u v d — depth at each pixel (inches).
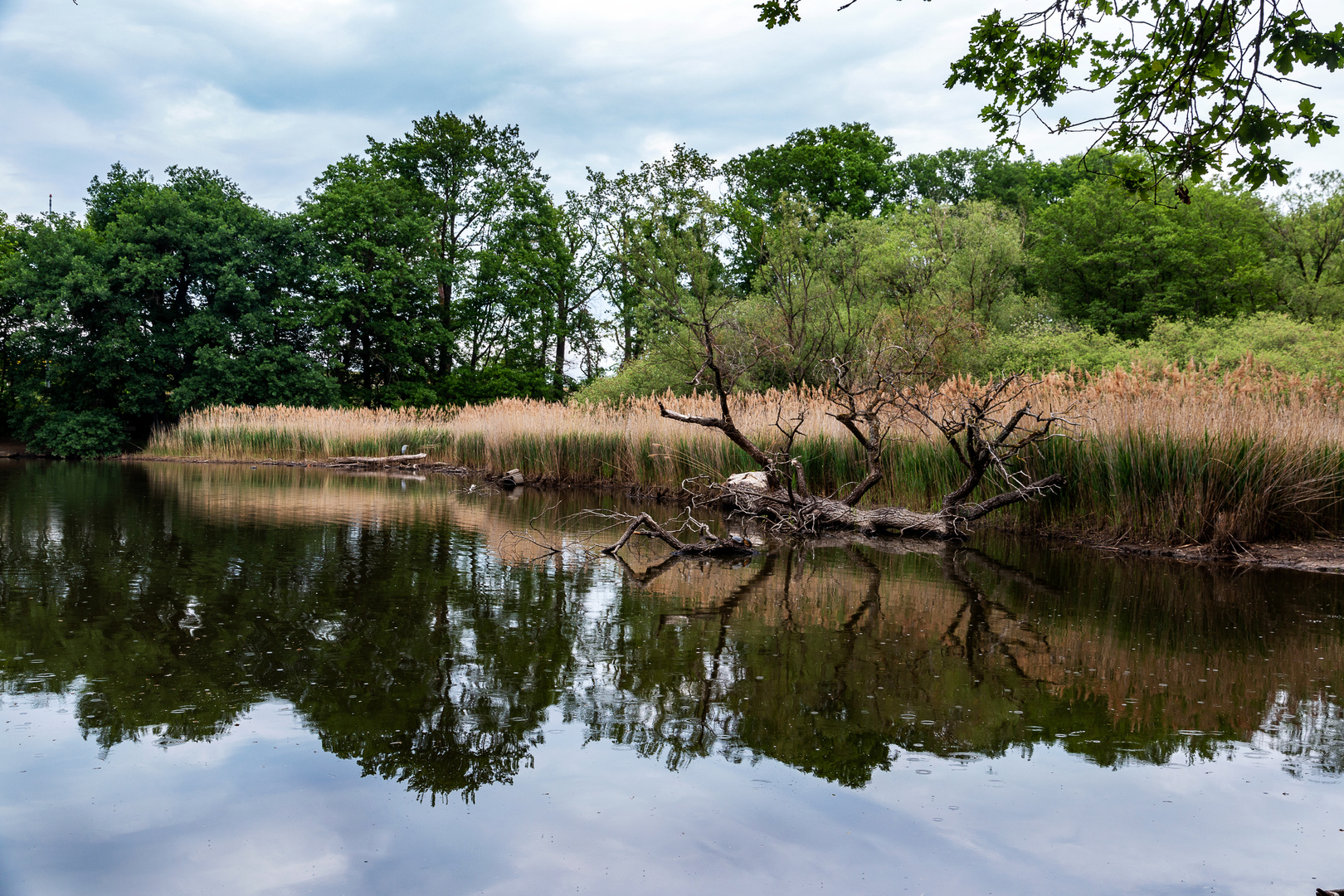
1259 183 135.0
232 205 1245.1
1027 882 84.7
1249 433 305.9
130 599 199.6
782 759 114.9
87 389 1160.8
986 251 792.3
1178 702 140.8
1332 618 204.4
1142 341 738.2
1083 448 346.6
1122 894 82.6
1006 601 219.5
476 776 108.0
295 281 1314.0
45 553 264.8
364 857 88.0
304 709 129.6
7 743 115.6
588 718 128.3
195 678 142.9
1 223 1352.1
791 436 395.2
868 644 173.5
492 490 566.9
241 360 1191.6
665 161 768.9
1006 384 356.2
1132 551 311.1
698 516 430.9
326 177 1437.0
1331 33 123.7
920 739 122.6
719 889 82.9
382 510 411.5
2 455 1125.7
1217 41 134.5
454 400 1445.6
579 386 1485.0
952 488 389.1
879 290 773.9
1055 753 118.6
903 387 425.4
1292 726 130.4
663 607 203.9
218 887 81.7
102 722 123.6
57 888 81.4
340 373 1446.9
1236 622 198.7
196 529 327.3
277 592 211.0
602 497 521.7
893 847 92.0
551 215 1492.4
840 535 366.3
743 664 157.2
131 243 1153.4
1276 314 745.0
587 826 95.5
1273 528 311.4
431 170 1491.1
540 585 227.8
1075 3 147.3
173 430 1076.5
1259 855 91.1
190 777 106.0
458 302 1539.1
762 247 788.0
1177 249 935.0
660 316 831.1
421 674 146.7
